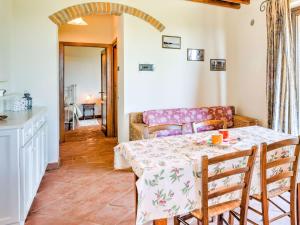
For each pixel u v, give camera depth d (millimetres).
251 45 4000
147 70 4043
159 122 3822
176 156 1609
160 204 1392
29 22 3219
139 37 3959
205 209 1383
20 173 1991
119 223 2088
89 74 8164
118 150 1941
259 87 3885
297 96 3355
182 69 4258
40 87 3316
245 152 1422
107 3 3635
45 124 3105
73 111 6871
